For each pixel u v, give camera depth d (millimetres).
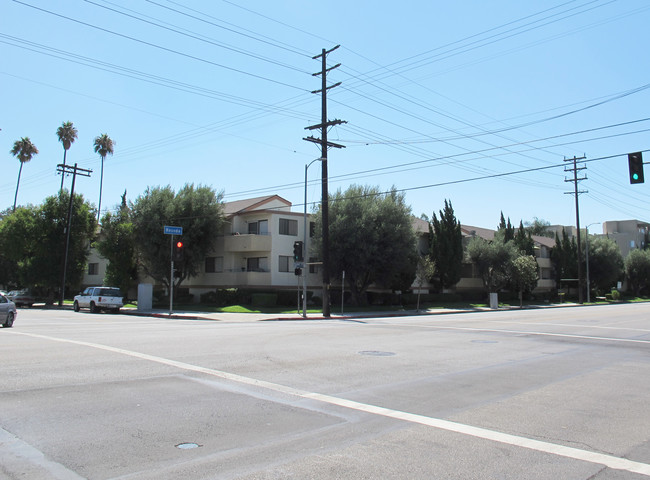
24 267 47031
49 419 6332
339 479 4621
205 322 26094
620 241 98625
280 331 18984
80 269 48875
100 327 20156
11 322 19656
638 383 9461
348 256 39125
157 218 40156
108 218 45812
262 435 5910
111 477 4586
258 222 41969
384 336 17312
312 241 40969
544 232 109125
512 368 11008
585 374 10391
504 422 6660
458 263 50531
